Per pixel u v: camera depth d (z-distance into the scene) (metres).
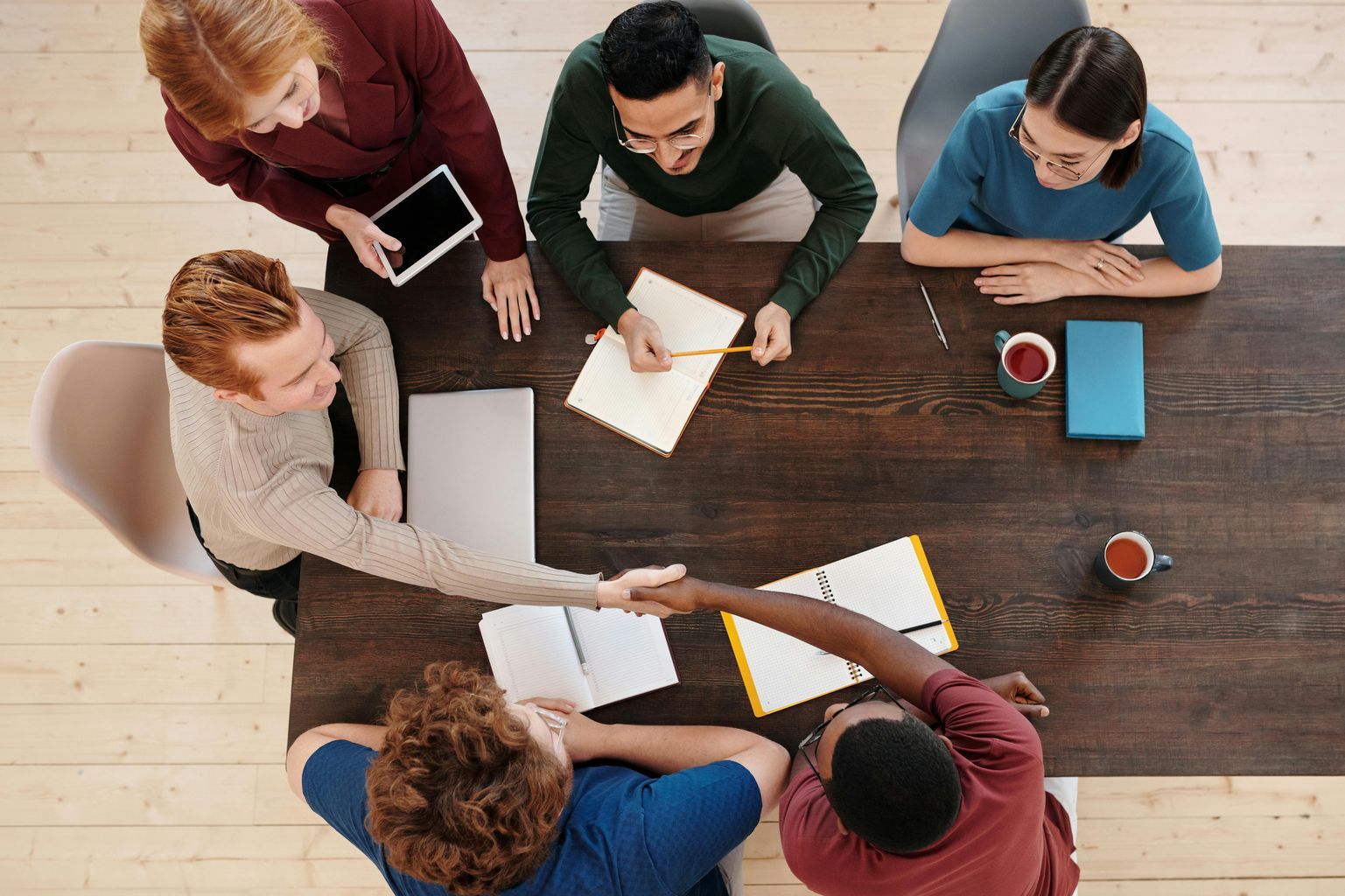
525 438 1.54
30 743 2.27
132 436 1.65
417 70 1.51
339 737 1.43
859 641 1.36
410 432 1.55
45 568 2.36
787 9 2.66
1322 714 1.42
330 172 1.61
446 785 1.14
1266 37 2.59
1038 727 1.42
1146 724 1.42
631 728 1.43
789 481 1.53
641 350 1.54
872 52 2.63
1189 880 2.19
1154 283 1.56
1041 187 1.60
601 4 2.67
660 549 1.51
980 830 1.21
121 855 2.22
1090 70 1.29
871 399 1.55
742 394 1.56
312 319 1.25
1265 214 2.49
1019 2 1.77
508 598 1.41
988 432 1.54
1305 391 1.54
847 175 1.61
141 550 1.68
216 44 1.11
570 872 1.25
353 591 1.49
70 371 1.53
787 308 1.56
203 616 2.33
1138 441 1.52
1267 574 1.47
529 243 1.69
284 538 1.37
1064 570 1.48
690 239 1.99
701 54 1.34
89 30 2.67
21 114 2.63
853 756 1.14
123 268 2.54
